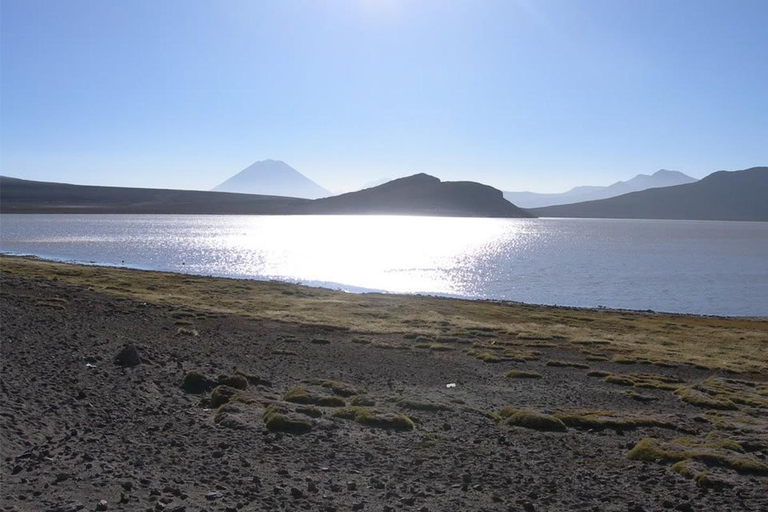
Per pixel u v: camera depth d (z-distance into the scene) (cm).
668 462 1591
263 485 1225
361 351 3631
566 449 1716
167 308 4947
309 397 2111
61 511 980
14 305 3803
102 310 4256
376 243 18662
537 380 2991
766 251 17488
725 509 1245
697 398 2642
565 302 8219
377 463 1447
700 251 17312
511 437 1819
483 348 4069
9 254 12256
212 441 1520
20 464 1188
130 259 12525
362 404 2114
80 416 1596
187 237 19825
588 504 1250
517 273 11425
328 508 1116
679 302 8344
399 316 5600
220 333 3888
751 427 2067
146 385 2050
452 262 13350
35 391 1727
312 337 4106
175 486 1170
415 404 2133
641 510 1219
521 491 1312
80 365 2180
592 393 2717
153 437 1506
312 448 1530
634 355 4144
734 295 8988
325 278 10181
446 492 1270
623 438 1883
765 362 4141
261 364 2875
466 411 2145
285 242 18338
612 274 11431
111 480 1159
